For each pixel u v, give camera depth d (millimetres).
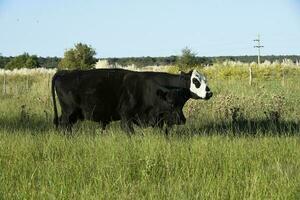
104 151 9430
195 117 15312
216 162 8742
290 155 9727
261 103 17484
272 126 13211
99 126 13812
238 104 17422
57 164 8594
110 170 7988
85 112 13703
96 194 6754
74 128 13633
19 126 14203
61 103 13906
